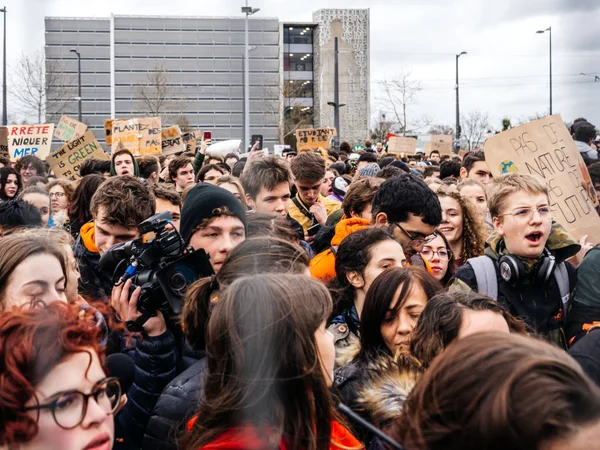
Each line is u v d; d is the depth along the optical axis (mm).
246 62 10289
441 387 1307
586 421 1189
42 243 2674
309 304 1859
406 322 2830
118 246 3148
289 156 11438
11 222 3984
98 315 2102
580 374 1255
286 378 1786
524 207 3443
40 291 2600
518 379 1229
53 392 1563
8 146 10625
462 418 1252
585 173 4742
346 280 3297
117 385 1725
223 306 1871
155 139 10609
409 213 3680
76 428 1576
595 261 3459
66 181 7008
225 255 3123
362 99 27734
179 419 2361
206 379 1933
